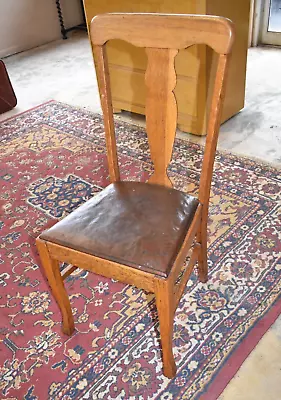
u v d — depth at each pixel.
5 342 1.41
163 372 1.27
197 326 1.40
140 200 1.26
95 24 1.20
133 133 2.58
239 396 1.20
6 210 2.02
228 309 1.45
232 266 1.61
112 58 2.56
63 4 4.50
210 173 1.25
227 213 1.86
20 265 1.71
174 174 2.16
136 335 1.39
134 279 1.09
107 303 1.51
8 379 1.30
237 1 2.20
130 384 1.25
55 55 4.12
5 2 3.99
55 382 1.28
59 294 1.31
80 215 1.24
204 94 2.27
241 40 2.38
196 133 2.47
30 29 4.30
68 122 2.80
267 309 1.44
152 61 1.18
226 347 1.33
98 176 2.22
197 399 1.20
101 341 1.39
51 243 1.18
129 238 1.13
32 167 2.35
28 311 1.51
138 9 2.20
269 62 3.46
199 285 1.54
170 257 1.07
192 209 1.24
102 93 1.28
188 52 2.17
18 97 3.25
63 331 1.42
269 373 1.25
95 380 1.28
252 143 2.39
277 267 1.59
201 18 1.07
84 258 1.14
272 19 3.66
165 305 1.09
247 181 2.06
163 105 1.23
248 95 2.95
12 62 4.02
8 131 2.74
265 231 1.75
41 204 2.04
